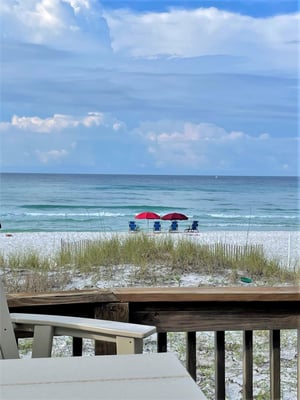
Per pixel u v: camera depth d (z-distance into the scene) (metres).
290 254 9.42
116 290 2.03
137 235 10.15
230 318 2.05
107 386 0.99
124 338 1.52
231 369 3.52
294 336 4.22
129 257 8.88
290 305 2.08
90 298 1.95
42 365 1.11
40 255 8.63
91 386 0.99
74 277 8.14
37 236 13.33
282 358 3.65
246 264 8.79
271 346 2.09
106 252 8.80
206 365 3.65
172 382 1.01
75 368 1.09
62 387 0.99
